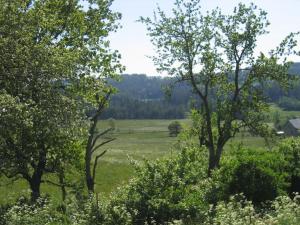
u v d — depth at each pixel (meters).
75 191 28.88
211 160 33.78
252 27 33.12
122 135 158.38
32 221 17.81
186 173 20.86
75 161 29.94
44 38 22.38
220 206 17.38
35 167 28.94
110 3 31.23
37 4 26.14
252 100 34.22
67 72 21.48
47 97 20.11
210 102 35.66
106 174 49.47
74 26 29.33
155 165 20.25
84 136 22.91
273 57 33.25
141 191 19.66
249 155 26.20
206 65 34.25
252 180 23.52
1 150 25.06
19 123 17.62
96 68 29.77
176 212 19.30
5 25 19.62
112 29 31.25
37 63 19.70
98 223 17.88
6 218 17.89
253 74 33.59
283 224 15.18
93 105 23.27
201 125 36.75
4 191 34.22
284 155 28.19
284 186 25.09
